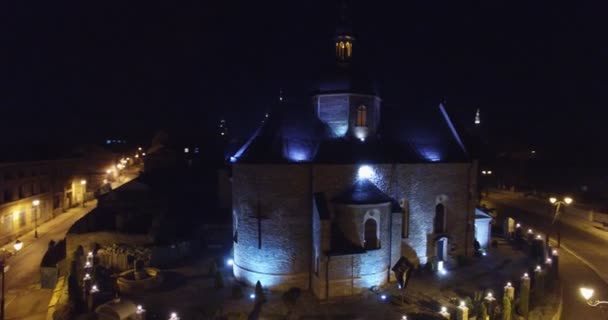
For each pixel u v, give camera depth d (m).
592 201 78.06
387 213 34.66
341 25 36.94
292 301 31.61
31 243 51.03
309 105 38.06
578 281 38.81
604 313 32.16
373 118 37.47
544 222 62.31
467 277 37.34
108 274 37.38
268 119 36.34
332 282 32.62
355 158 35.31
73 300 31.19
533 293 33.81
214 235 47.41
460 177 40.84
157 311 30.69
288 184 34.06
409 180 38.19
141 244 43.47
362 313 30.42
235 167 35.53
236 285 35.50
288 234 34.31
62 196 67.50
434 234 40.03
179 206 56.47
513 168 101.06
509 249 46.19
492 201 80.00
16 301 34.97
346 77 36.31
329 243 32.66
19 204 54.06
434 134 41.91
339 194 34.62
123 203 52.59
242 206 35.00
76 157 73.19
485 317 28.31
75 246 43.53
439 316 29.39
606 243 51.31
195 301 32.47
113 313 27.36
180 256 42.78
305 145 35.31
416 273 38.00
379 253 34.09
